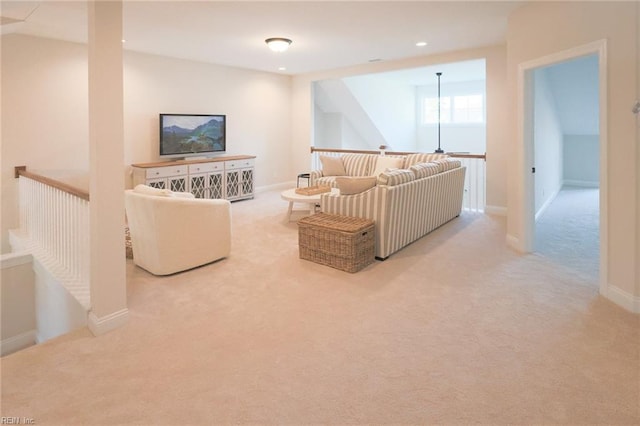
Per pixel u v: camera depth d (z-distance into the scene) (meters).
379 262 4.10
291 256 4.29
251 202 7.37
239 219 6.04
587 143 8.59
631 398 1.98
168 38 5.33
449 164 5.68
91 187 2.68
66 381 2.18
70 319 3.40
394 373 2.22
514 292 3.30
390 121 9.99
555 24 3.55
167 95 6.63
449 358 2.36
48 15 4.15
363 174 6.90
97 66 2.54
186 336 2.65
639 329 2.65
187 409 1.96
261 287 3.45
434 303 3.11
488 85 6.10
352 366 2.30
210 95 7.25
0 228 4.94
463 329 2.70
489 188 6.32
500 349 2.45
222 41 5.50
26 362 2.36
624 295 2.96
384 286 3.46
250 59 6.84
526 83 4.09
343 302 3.15
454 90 10.32
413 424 1.84
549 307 3.01
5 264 4.12
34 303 4.38
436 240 4.88
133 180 6.28
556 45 3.54
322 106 9.80
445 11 4.23
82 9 3.96
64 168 5.43
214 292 3.35
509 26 4.29
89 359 2.39
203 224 3.90
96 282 2.68
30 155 5.12
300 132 8.72
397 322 2.81
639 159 2.80
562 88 6.63
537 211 5.89
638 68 2.75
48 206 4.12
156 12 4.19
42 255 4.19
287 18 4.45
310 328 2.74
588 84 6.37
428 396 2.03
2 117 4.86
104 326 2.71
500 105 6.05
